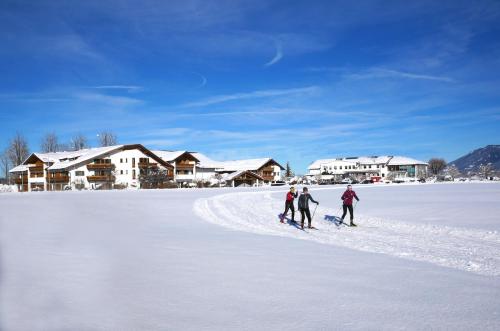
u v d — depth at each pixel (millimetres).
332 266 8297
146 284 6758
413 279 7207
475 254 9758
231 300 5926
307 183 102375
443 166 152375
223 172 105938
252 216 20234
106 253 9523
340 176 125625
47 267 7906
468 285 6805
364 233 14180
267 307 5625
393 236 13258
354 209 23469
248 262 8672
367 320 5137
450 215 19484
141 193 45531
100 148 85875
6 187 91000
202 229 14992
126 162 82125
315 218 19625
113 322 5031
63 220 16906
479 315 5324
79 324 4961
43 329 4805
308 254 9719
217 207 24047
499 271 7863
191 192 48250
